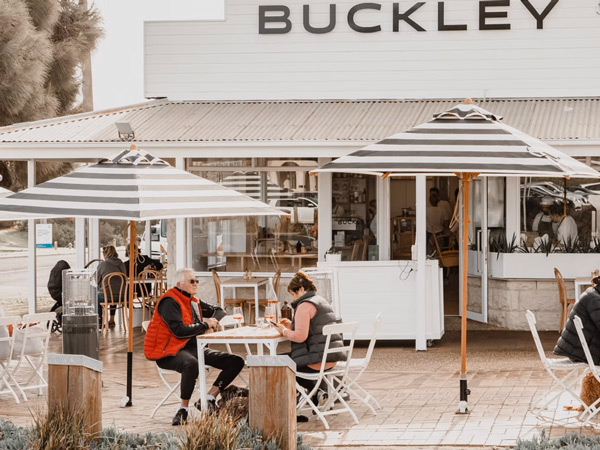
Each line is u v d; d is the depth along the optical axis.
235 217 15.10
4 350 10.23
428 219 16.97
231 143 14.04
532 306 14.82
